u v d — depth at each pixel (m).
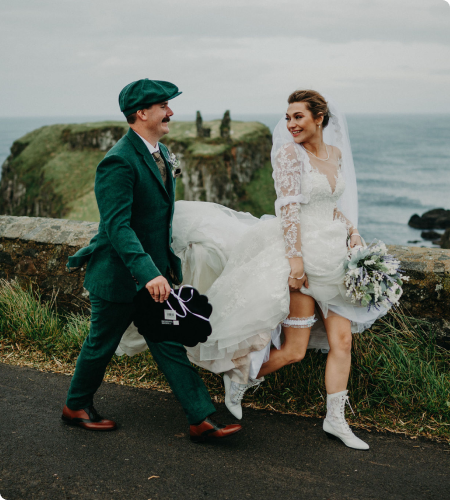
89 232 4.27
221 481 2.26
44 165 95.06
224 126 81.62
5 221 4.57
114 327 2.56
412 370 3.07
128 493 2.15
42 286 4.27
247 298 2.65
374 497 2.17
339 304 2.68
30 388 3.17
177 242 2.99
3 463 2.33
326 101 2.83
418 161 158.38
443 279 3.30
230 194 77.75
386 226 67.94
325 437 2.70
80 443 2.54
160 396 3.14
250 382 2.83
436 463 2.45
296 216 2.61
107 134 94.06
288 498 2.15
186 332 2.36
